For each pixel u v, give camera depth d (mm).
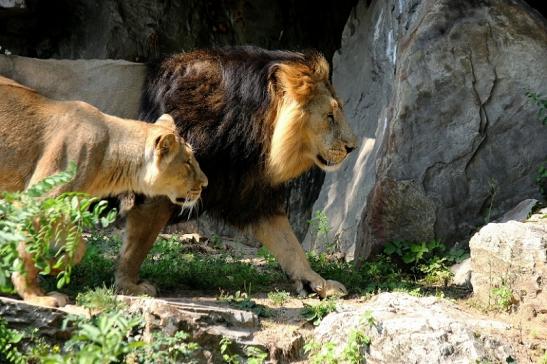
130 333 8375
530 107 12078
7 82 9086
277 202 10727
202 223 16141
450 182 12055
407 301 9508
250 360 8328
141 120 10359
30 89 9141
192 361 8273
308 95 10125
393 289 10625
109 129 9094
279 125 10188
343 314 9008
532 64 12141
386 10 15227
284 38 18734
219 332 8617
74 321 8055
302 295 10508
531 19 12414
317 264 11992
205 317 8664
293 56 10406
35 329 8133
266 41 18656
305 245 15570
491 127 12094
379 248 12031
